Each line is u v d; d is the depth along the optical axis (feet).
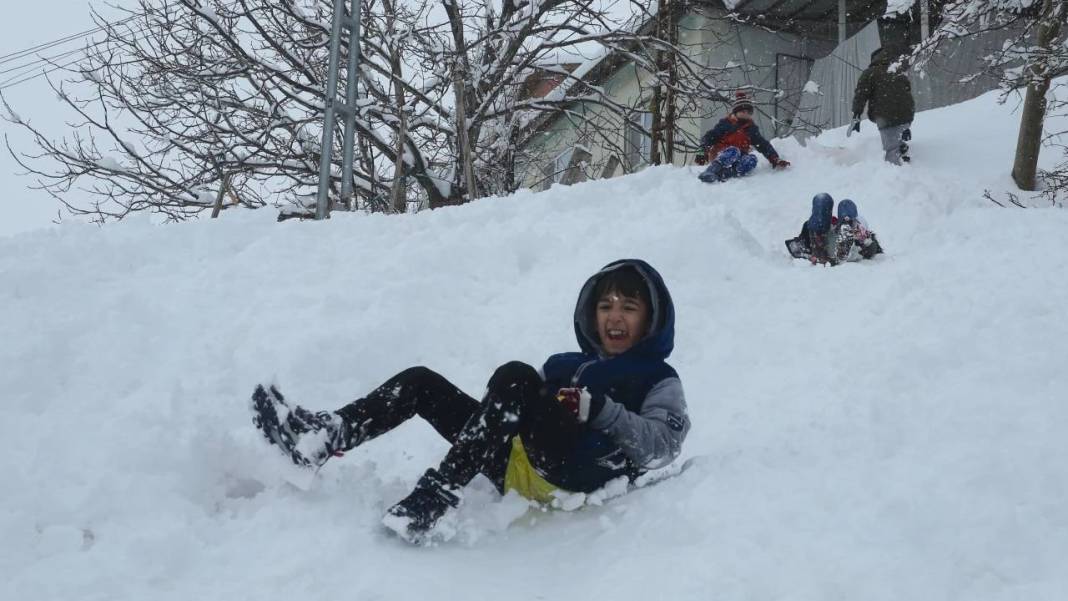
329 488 10.26
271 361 15.39
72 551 8.78
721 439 13.35
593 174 65.00
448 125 55.83
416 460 12.82
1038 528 8.64
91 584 8.04
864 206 30.22
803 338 18.28
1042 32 35.86
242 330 16.60
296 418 9.62
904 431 11.49
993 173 36.86
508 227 24.49
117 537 8.96
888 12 49.73
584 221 24.85
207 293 18.45
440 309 19.01
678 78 54.70
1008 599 7.53
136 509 9.55
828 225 24.48
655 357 10.94
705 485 9.94
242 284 19.24
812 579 7.93
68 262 19.10
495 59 57.11
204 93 55.47
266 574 8.33
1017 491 9.36
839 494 9.55
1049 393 12.16
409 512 8.97
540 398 9.60
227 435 10.48
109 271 19.35
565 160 74.38
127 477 9.98
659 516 9.53
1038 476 9.55
